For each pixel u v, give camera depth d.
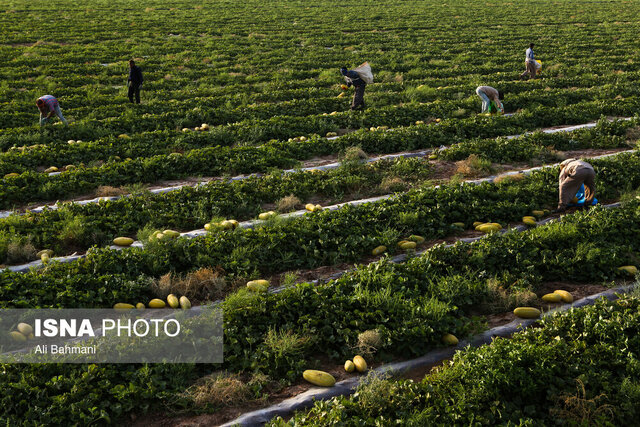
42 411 5.49
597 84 24.34
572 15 53.03
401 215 10.05
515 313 7.42
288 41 36.78
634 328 6.64
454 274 8.23
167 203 10.99
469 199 10.97
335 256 8.99
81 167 13.12
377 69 28.23
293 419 5.52
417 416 5.38
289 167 13.97
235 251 8.81
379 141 15.33
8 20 42.50
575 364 6.09
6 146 15.30
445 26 44.81
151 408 5.84
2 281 7.64
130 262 8.44
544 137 15.47
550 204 11.23
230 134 16.27
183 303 7.63
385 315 7.14
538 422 5.46
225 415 5.77
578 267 8.56
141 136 15.86
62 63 28.16
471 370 5.88
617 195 11.85
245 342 6.74
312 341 6.78
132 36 36.66
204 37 37.69
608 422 5.37
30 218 10.14
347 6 60.41
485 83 23.81
